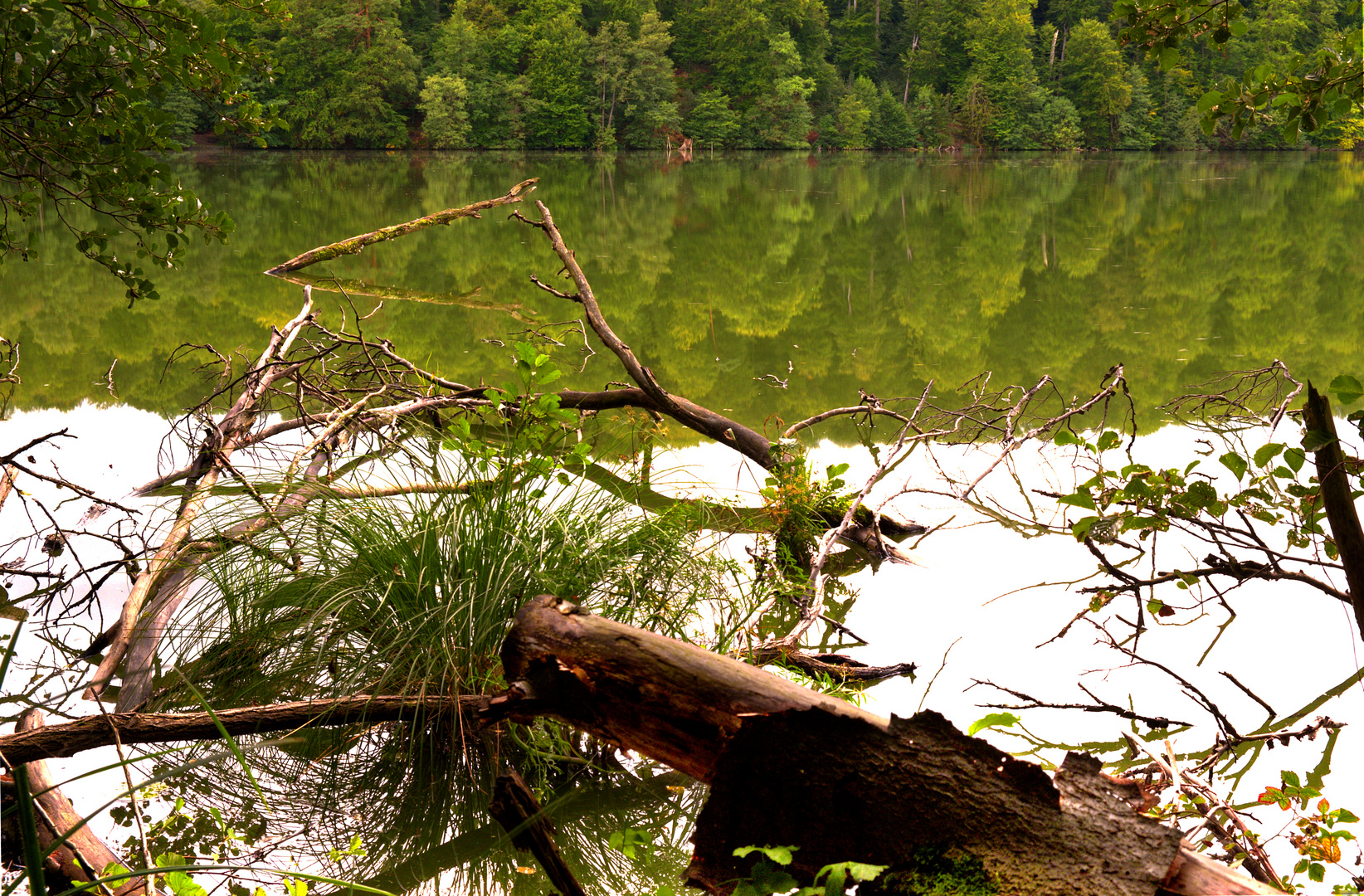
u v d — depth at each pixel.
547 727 2.84
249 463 4.97
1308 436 2.56
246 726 2.63
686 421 5.47
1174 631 3.54
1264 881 2.10
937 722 1.79
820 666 3.20
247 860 2.38
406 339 8.16
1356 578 2.57
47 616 3.66
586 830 2.57
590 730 2.19
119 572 4.02
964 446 5.68
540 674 2.20
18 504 4.58
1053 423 4.98
